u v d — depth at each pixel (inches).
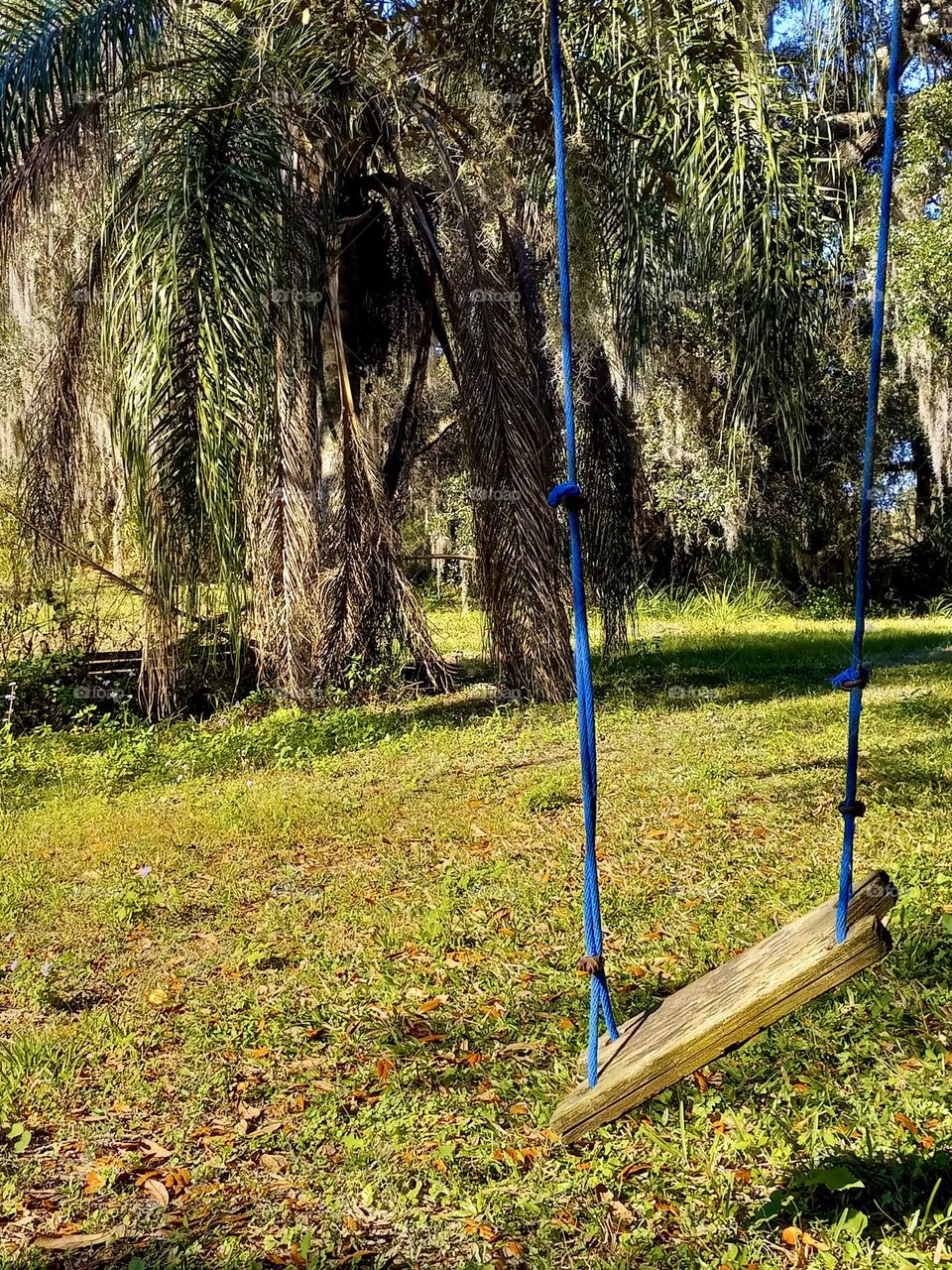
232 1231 119.0
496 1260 110.5
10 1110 147.6
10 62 341.1
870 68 510.6
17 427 457.4
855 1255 106.0
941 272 653.3
